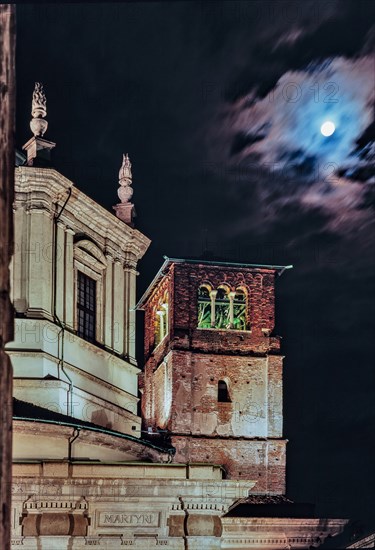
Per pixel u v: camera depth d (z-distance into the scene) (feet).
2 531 24.00
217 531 124.57
